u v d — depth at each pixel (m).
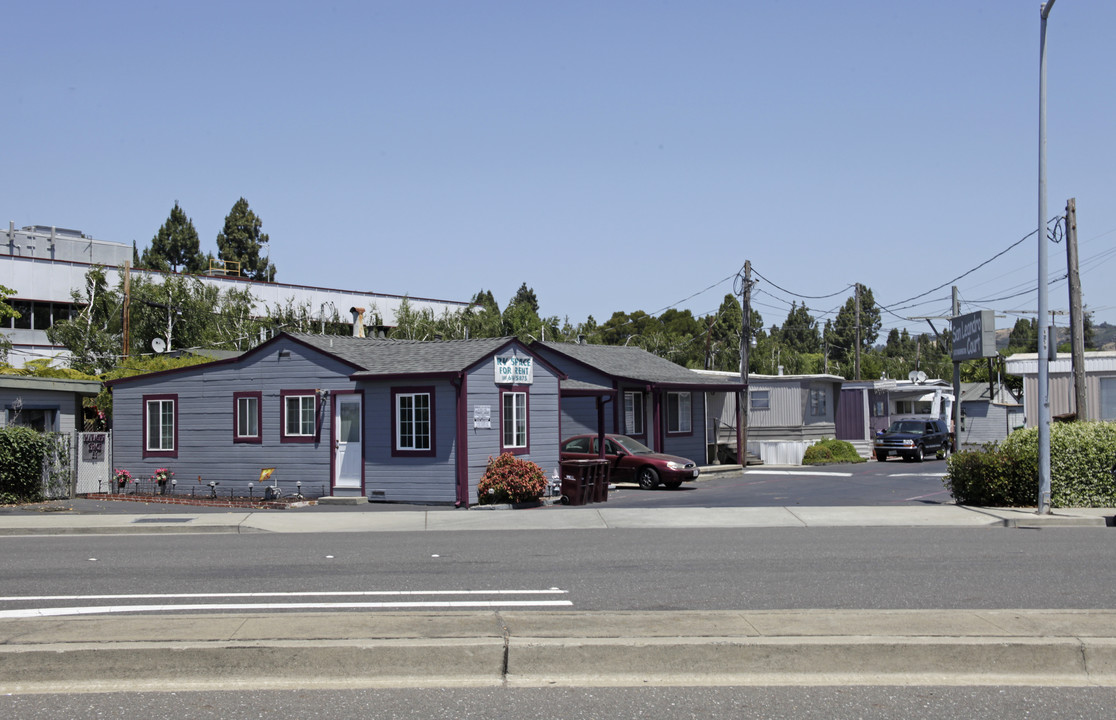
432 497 22.06
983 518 17.12
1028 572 11.25
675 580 10.76
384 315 74.50
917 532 15.62
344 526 17.11
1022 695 6.75
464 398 21.67
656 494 24.55
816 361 93.06
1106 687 6.94
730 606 9.27
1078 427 18.98
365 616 8.43
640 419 32.25
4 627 8.01
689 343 84.44
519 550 13.49
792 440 42.34
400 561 12.40
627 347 36.91
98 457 26.00
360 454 23.06
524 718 6.27
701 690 6.85
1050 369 34.66
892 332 124.69
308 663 7.15
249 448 24.55
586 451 26.91
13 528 16.61
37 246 65.56
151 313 53.16
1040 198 17.36
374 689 6.86
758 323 94.62
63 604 9.44
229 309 57.84
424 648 7.22
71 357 47.44
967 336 26.56
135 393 26.16
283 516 18.48
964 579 10.77
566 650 7.25
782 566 11.78
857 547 13.59
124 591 10.19
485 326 64.69
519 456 23.03
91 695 6.71
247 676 7.10
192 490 25.23
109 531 16.81
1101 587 10.25
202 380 25.27
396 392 22.62
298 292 69.25
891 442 41.53
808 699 6.65
